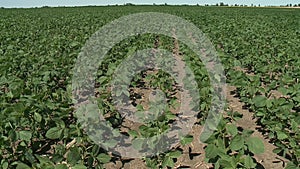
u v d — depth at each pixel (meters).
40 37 14.98
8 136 4.19
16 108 4.42
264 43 12.80
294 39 14.20
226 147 4.03
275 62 9.29
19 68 7.80
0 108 4.86
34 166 3.61
